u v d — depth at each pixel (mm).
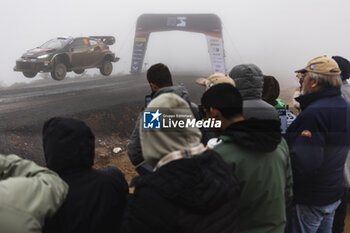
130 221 1038
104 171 1381
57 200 1060
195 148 1153
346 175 2400
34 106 6363
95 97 7367
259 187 1352
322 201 1995
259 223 1404
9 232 871
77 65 8641
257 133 1312
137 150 2395
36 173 1105
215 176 1096
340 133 1836
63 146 1191
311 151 1819
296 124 1913
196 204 949
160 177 1017
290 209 2113
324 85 1909
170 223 956
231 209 1098
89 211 1178
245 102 1933
